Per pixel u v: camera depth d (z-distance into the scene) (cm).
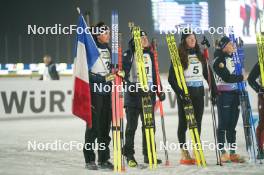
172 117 2770
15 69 4009
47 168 1439
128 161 1454
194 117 1477
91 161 1427
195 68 1502
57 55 4231
